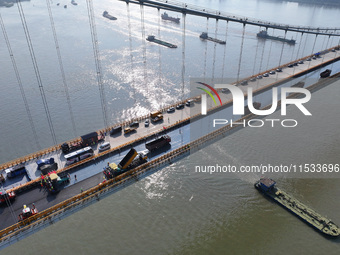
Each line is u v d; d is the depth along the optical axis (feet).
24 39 642.63
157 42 627.05
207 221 191.72
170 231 184.03
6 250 173.58
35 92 388.57
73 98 373.40
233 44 631.56
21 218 145.79
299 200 209.46
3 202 157.58
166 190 216.33
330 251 172.65
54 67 477.36
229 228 186.60
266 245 175.42
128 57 532.32
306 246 175.83
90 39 649.20
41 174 176.35
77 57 528.22
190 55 548.72
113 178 172.24
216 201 207.41
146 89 399.65
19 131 305.32
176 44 625.00
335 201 209.36
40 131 305.53
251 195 213.66
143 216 194.59
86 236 180.75
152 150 205.77
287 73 404.98
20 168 180.14
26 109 346.95
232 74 453.58
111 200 207.92
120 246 174.29
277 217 195.93
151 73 456.86
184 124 247.91
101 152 203.10
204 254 168.76
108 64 495.82
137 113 338.34
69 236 181.06
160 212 197.57
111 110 345.92
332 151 261.44
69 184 172.55
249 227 187.62
